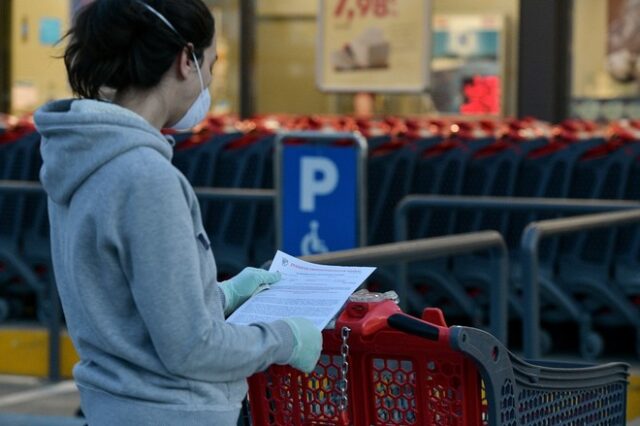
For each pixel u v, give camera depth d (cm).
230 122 1612
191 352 402
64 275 423
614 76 1923
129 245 403
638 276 1305
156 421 409
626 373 509
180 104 435
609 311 1349
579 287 1322
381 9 1599
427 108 2020
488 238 867
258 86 2116
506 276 897
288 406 470
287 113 2103
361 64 1608
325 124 1491
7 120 1638
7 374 1403
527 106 1936
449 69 2003
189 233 405
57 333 1334
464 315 1405
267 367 441
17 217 1488
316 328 434
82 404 426
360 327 438
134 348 409
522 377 447
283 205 988
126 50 423
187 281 402
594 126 1491
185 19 426
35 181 1498
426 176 1364
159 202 402
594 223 932
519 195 1341
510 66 1970
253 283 467
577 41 1928
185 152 1434
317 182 981
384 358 448
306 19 2091
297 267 479
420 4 1587
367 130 1473
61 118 410
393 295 454
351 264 696
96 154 406
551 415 471
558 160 1321
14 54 2241
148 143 409
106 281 409
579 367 493
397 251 743
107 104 412
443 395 442
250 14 2105
